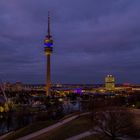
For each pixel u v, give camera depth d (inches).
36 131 5821.9
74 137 4744.1
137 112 6333.7
